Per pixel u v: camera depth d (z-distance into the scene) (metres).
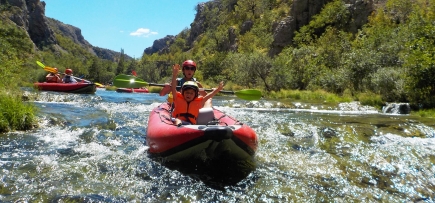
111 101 11.74
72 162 3.87
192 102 4.63
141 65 64.62
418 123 7.40
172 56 82.75
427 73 10.90
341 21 35.66
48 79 15.45
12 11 87.94
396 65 15.06
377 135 5.75
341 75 16.55
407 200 3.23
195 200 2.98
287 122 7.09
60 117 6.75
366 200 3.16
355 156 4.50
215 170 3.80
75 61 88.00
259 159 4.27
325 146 4.98
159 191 3.15
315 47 28.00
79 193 2.99
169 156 3.96
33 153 4.18
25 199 2.82
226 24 66.44
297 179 3.61
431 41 11.84
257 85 23.06
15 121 5.48
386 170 4.01
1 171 3.46
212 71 40.62
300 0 39.97
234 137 3.74
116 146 4.70
